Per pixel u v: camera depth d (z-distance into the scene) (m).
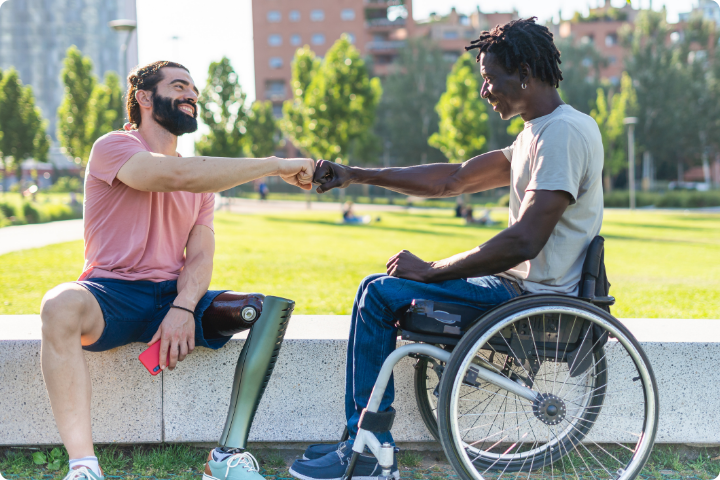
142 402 2.69
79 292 2.21
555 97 2.29
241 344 2.70
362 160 53.47
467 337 2.08
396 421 2.76
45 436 2.66
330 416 2.76
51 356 2.12
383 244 14.27
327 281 7.60
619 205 46.03
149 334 2.48
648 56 58.00
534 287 2.26
